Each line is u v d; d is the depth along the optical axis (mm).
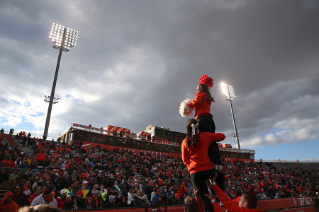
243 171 37688
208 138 2867
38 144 23484
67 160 19078
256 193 16828
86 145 34438
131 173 20703
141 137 41906
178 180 18000
